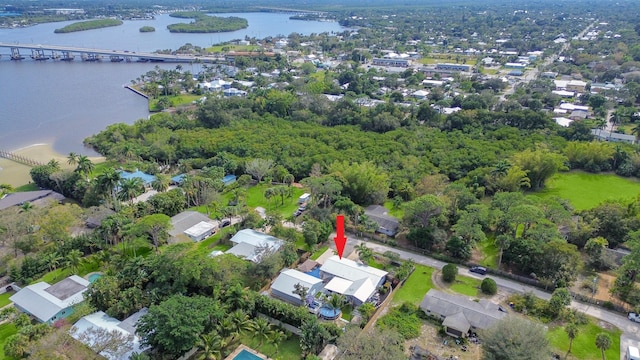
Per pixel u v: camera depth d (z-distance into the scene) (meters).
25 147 191.75
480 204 115.44
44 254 102.00
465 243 103.94
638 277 94.38
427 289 94.62
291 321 81.38
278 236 111.31
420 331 81.88
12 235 103.12
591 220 111.00
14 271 96.81
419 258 106.25
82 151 187.88
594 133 186.75
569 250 91.56
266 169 147.12
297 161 155.88
